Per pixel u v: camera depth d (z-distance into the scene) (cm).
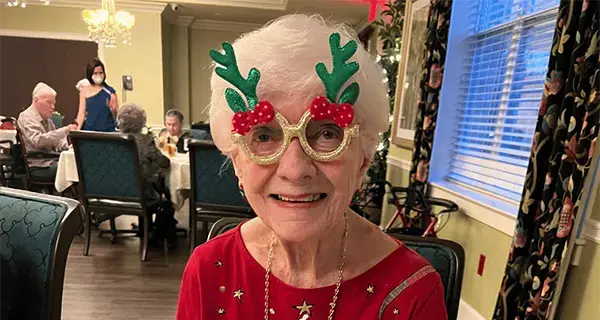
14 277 101
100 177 254
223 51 55
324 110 51
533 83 187
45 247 101
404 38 296
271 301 65
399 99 305
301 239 56
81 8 554
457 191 222
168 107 655
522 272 152
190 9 603
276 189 55
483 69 223
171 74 693
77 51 576
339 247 64
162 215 293
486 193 209
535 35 186
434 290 63
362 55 57
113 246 285
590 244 135
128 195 258
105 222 338
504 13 207
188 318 69
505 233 176
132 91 580
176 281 239
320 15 61
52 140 325
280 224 56
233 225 93
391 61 327
